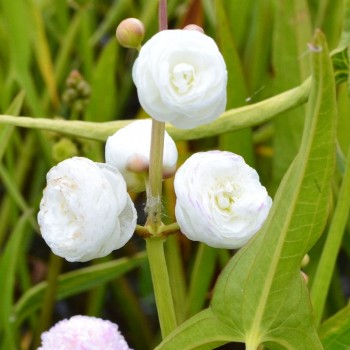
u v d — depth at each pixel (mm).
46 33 917
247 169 419
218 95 393
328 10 726
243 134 678
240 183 418
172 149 453
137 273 911
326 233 643
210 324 440
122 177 421
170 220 665
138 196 660
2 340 682
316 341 443
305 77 663
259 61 778
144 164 445
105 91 750
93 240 409
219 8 668
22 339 790
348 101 635
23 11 755
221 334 443
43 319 702
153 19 863
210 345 445
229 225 417
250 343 441
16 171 802
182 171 415
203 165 412
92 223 406
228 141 678
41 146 751
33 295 704
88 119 745
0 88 778
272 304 437
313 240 427
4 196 876
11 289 663
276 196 420
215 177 414
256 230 420
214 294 437
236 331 442
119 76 927
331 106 401
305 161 412
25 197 860
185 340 440
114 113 815
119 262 693
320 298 521
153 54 390
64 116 829
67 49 850
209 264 658
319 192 417
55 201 413
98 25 1034
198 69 392
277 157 666
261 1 774
